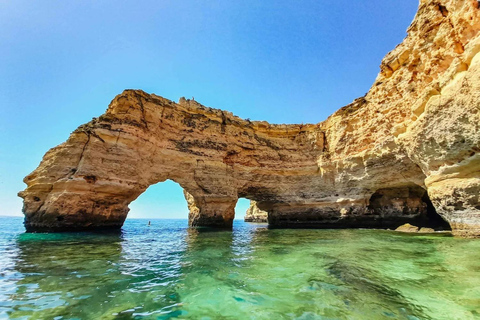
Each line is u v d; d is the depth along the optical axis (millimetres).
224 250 11328
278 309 4727
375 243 12742
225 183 26516
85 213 18703
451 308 4578
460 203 11992
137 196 22359
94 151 19375
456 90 11219
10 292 5410
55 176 18531
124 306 4832
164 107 24953
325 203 25766
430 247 10703
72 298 5160
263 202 31906
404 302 4926
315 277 6730
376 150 20047
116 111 21578
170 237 16984
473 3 11242
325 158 26141
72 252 10211
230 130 28406
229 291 5707
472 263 7520
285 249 11430
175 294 5512
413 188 21688
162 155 23797
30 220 18031
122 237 16188
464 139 11164
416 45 15648
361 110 22672
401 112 17594
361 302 4984
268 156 28891
